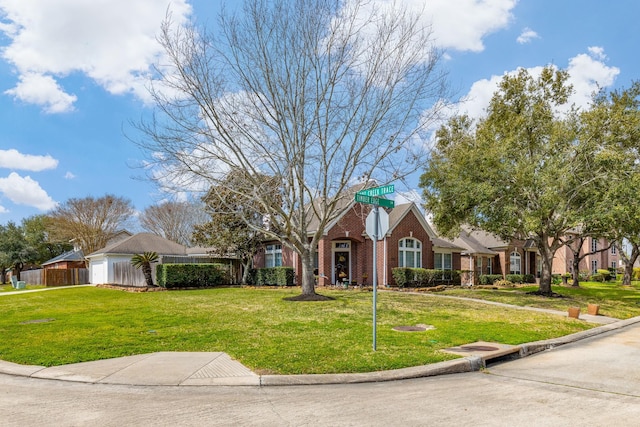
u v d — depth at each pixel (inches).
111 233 1979.6
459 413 227.0
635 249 1503.4
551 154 832.9
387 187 357.4
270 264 1235.9
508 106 925.2
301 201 743.1
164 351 359.6
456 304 709.3
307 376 291.7
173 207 2206.0
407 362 325.7
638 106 888.3
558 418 220.2
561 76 901.8
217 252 1144.2
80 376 291.9
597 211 749.3
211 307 619.5
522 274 1567.4
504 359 367.9
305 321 497.4
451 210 875.4
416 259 1176.8
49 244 2265.0
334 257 1127.0
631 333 524.7
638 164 838.5
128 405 238.2
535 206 847.1
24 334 418.6
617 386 284.4
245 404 241.3
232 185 810.2
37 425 206.2
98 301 725.9
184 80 673.0
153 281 1053.8
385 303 682.2
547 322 548.1
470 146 893.2
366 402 246.2
